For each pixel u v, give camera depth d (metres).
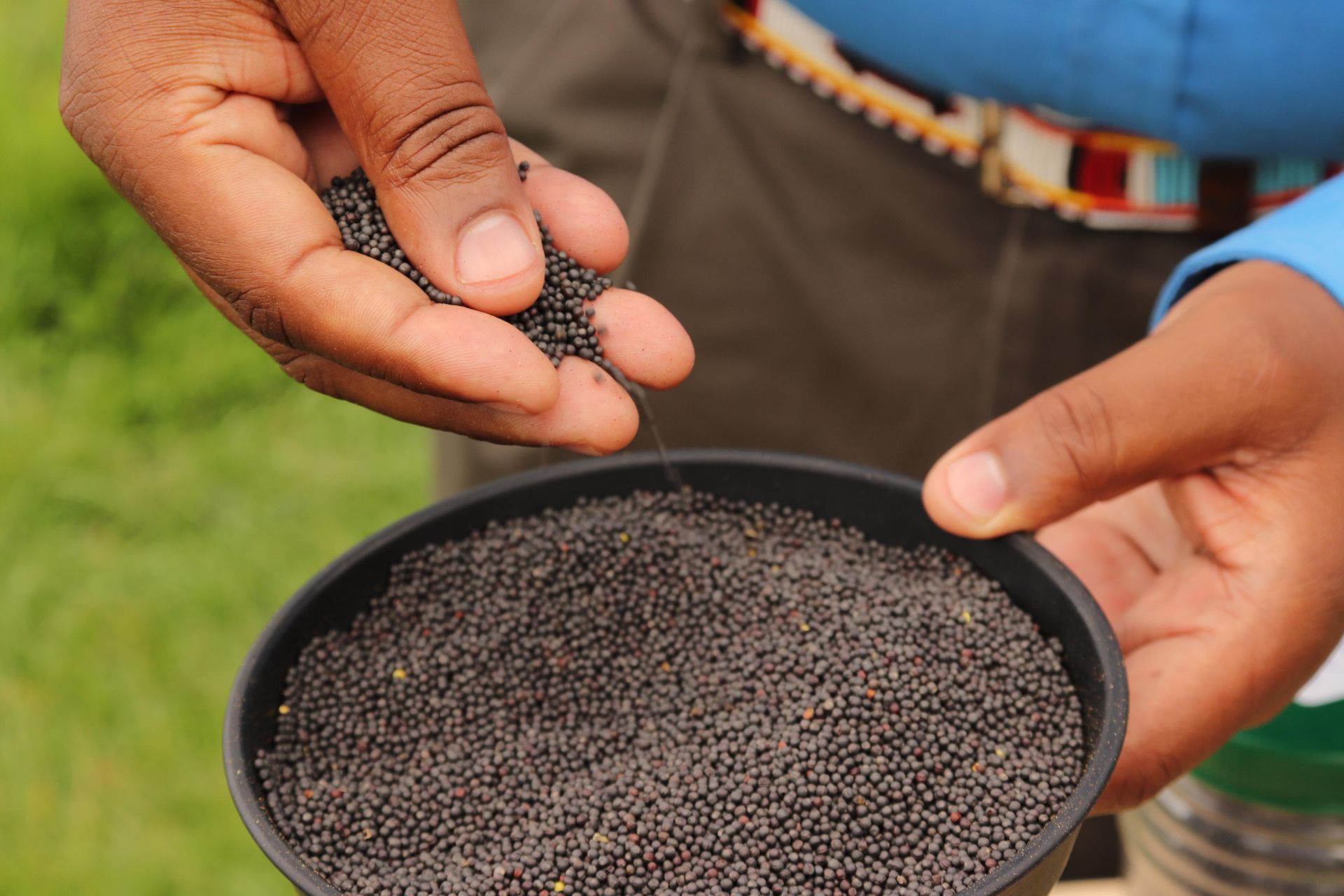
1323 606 0.59
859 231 0.73
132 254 1.19
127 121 0.57
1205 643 0.59
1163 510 0.64
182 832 0.83
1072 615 0.58
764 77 0.72
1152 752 0.59
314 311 0.56
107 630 0.94
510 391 0.56
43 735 0.87
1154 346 0.60
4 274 1.16
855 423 0.76
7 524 1.00
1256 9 0.63
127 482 1.04
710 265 0.74
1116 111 0.66
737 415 0.76
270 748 0.58
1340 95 0.64
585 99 0.74
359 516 1.03
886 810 0.56
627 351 0.59
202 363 1.12
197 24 0.57
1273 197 0.68
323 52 0.56
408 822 0.57
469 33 0.78
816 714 0.58
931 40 0.67
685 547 0.61
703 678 0.59
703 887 0.55
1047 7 0.65
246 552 0.99
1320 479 0.59
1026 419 0.59
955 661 0.59
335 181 0.59
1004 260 0.72
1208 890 0.67
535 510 0.62
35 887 0.81
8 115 1.22
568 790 0.57
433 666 0.60
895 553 0.61
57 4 1.38
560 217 0.60
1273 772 0.64
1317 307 0.60
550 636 0.60
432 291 0.57
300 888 0.53
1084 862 0.80
